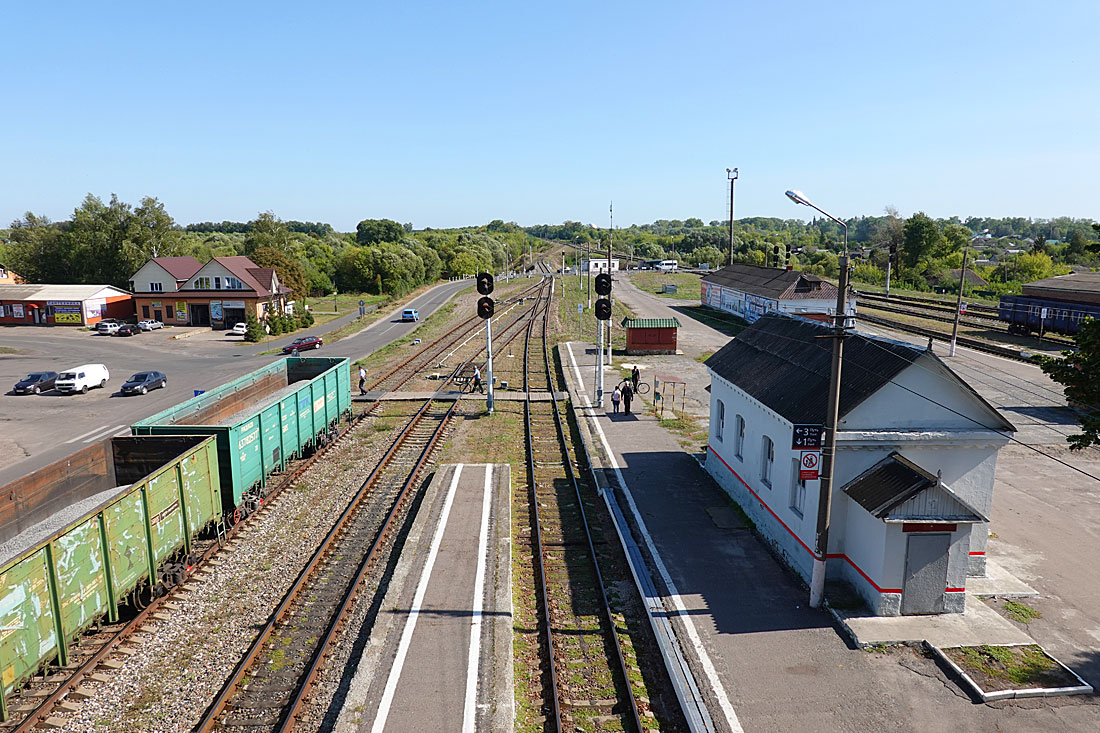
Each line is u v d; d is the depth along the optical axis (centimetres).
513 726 1000
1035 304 4778
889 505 1284
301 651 1227
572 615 1370
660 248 19300
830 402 1305
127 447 1677
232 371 4262
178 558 1480
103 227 8581
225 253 11819
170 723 1037
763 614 1360
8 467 2412
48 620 1088
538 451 2511
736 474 1962
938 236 10719
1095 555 1617
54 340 5644
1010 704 1080
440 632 1252
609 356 4444
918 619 1320
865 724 1036
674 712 1084
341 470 2250
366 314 7512
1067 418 2856
